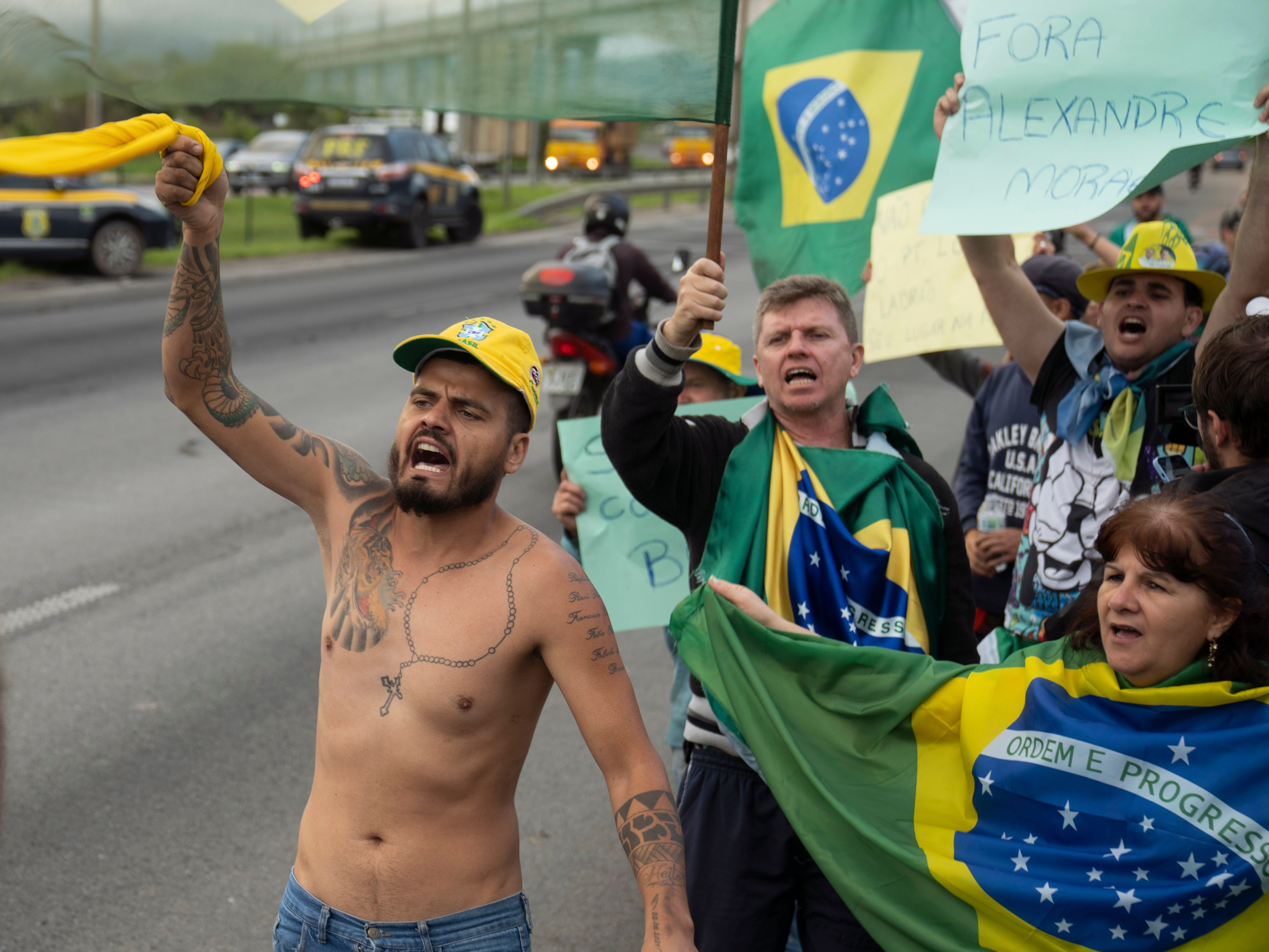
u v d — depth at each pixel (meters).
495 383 2.14
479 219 24.11
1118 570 2.13
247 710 4.76
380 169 21.39
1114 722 2.20
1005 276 3.45
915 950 2.29
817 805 2.39
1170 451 3.05
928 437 8.92
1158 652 2.11
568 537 3.64
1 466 8.09
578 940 3.46
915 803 2.36
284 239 22.69
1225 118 2.61
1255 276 2.88
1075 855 2.20
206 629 5.55
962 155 2.86
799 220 4.62
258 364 11.71
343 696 2.16
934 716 2.38
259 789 4.18
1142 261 3.04
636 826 2.09
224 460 8.43
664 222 28.59
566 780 4.38
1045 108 2.77
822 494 2.62
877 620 2.59
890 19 4.43
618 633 5.81
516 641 2.12
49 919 3.44
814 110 4.52
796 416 2.75
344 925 2.12
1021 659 2.36
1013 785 2.26
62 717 4.65
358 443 8.80
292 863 3.75
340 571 2.25
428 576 2.18
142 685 4.95
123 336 12.73
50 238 16.06
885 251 4.73
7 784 4.14
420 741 2.10
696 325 2.43
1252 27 2.61
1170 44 2.65
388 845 2.10
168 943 3.35
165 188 2.13
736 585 2.54
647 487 2.69
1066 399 3.22
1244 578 2.06
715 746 2.66
